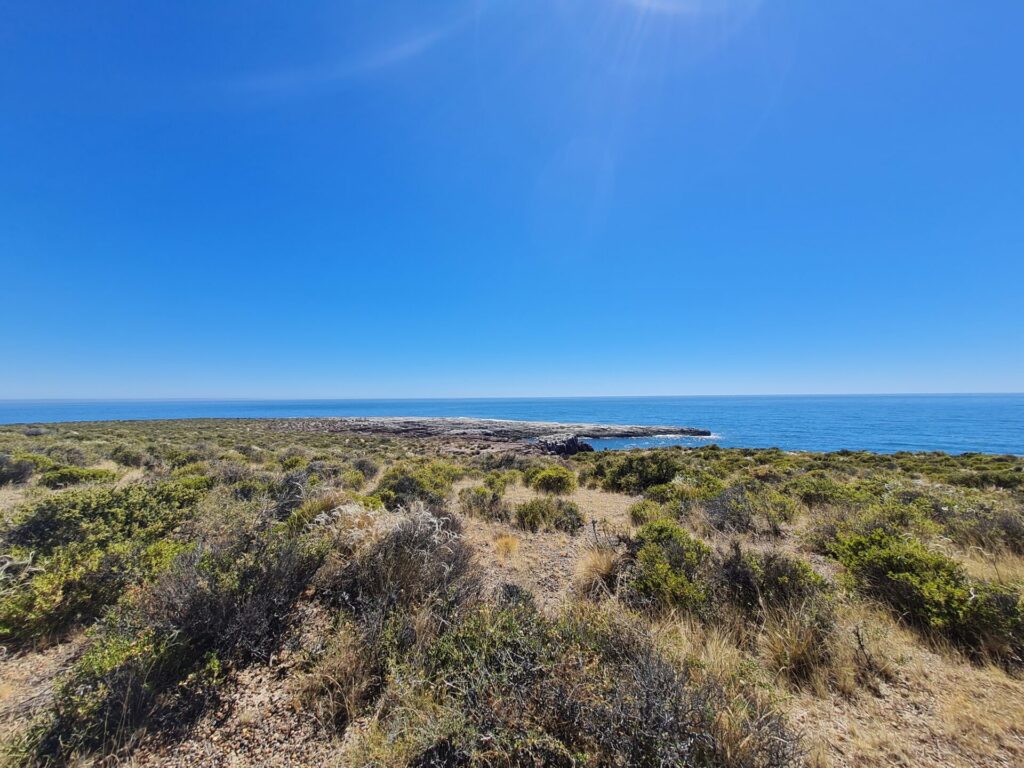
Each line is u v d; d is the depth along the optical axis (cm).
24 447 1636
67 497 563
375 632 322
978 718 263
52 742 239
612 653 282
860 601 414
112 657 272
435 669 287
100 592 392
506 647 277
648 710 221
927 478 1352
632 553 523
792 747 217
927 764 230
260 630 332
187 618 318
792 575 414
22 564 409
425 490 880
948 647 345
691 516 753
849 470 1625
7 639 348
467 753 222
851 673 302
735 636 358
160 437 2836
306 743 246
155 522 561
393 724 241
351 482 1069
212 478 910
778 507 762
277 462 1538
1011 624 338
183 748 241
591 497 1105
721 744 212
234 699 278
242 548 430
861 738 249
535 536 684
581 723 226
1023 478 1205
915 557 435
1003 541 568
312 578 430
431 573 417
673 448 2942
